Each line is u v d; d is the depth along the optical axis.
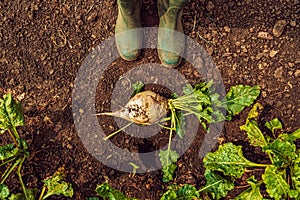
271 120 2.08
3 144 2.12
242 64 2.12
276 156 1.90
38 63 2.14
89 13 2.14
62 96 2.14
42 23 2.15
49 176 2.11
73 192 2.10
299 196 1.87
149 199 2.09
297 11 2.12
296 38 2.12
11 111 1.96
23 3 2.15
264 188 2.08
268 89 2.11
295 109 2.10
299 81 2.11
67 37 2.14
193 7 2.13
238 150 1.96
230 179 1.98
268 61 2.12
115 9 2.14
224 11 2.13
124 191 2.10
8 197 1.97
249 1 2.13
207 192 2.02
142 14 2.13
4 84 2.14
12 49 2.15
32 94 2.14
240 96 2.04
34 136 2.12
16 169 2.10
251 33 2.13
